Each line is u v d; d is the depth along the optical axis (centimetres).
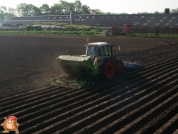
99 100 973
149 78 1295
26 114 866
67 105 930
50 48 2669
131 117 802
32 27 5594
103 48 1250
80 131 706
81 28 5141
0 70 1612
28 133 725
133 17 5722
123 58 1970
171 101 938
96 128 732
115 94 1051
